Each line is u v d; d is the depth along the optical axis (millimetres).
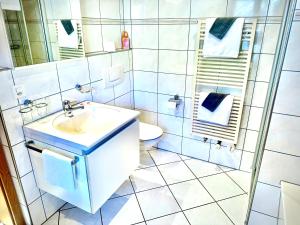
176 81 2340
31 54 1511
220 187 2100
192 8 2020
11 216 1601
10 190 1529
